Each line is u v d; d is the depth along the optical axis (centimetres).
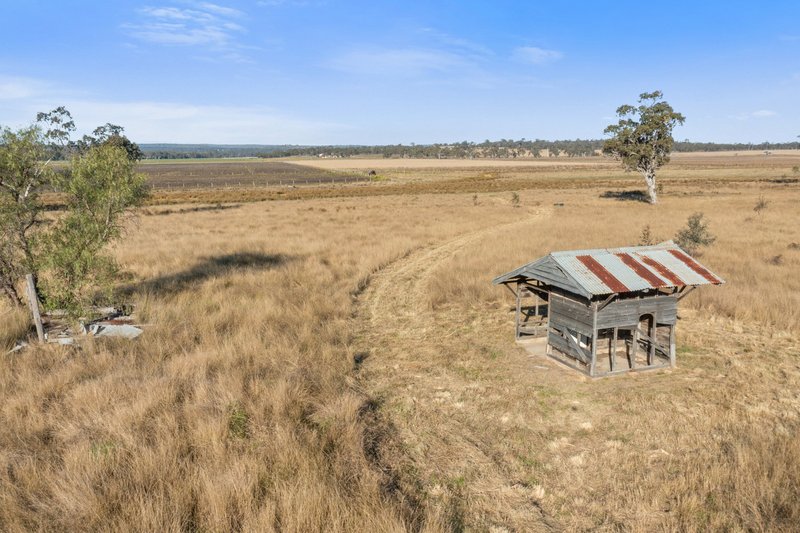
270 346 1257
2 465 745
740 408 970
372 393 1078
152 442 816
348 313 1636
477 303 1775
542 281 1218
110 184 1477
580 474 779
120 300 1554
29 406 933
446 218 4153
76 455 754
